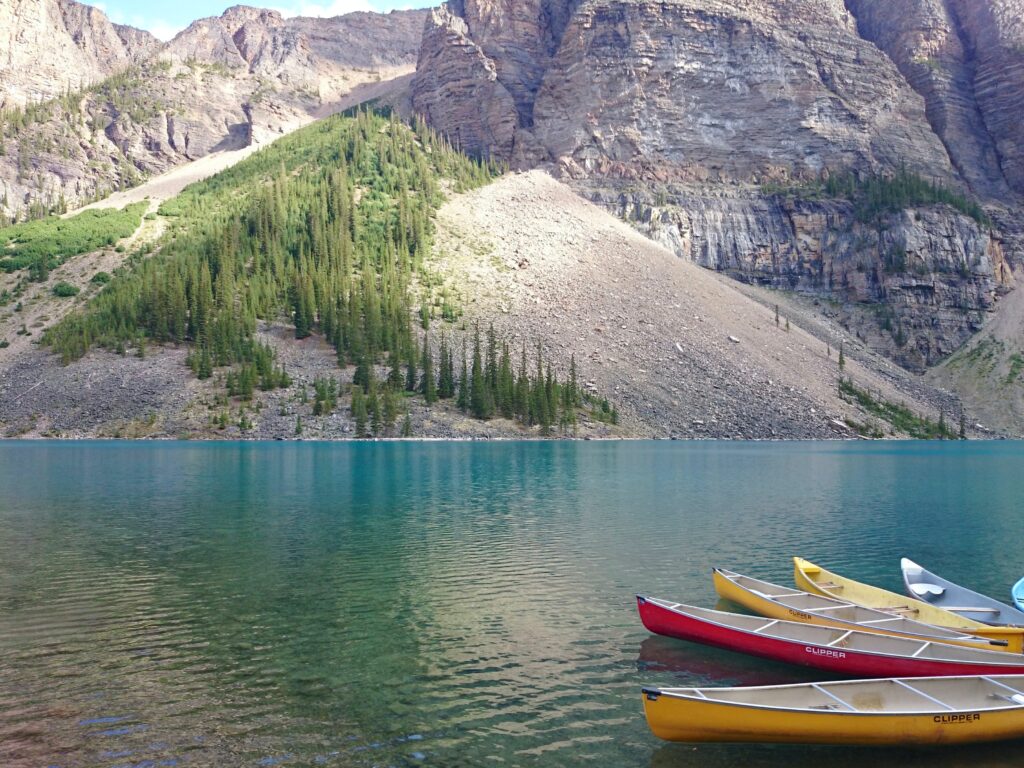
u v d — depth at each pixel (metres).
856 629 24.12
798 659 21.44
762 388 175.50
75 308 182.88
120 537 42.50
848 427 168.38
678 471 85.44
